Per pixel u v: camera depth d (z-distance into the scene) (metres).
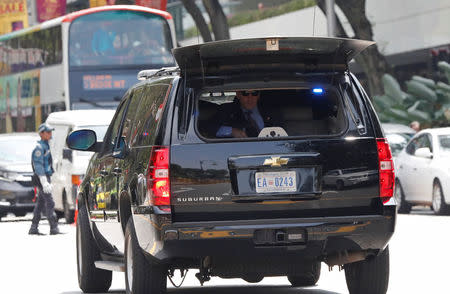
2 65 119.81
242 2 164.12
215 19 129.38
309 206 27.23
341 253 28.38
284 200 27.14
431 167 78.19
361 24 124.00
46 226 82.38
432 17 132.00
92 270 36.06
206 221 26.98
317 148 27.34
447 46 130.38
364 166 27.48
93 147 36.09
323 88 28.08
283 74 28.12
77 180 80.88
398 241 55.12
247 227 26.86
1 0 151.12
